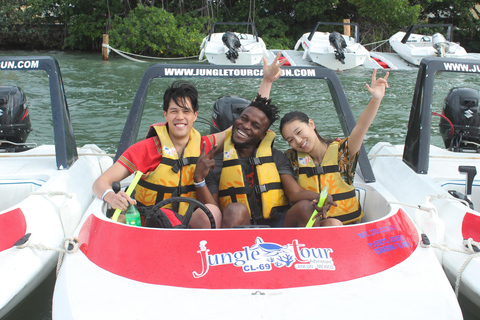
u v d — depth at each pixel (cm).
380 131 667
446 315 178
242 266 192
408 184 319
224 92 804
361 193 290
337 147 261
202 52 1414
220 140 270
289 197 259
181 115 246
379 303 179
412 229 233
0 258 229
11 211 249
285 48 2045
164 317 170
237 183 253
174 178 249
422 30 2178
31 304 262
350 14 2288
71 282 190
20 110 386
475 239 247
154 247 199
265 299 178
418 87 338
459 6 2186
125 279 190
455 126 384
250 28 2102
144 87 323
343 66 1320
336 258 199
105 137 621
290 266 193
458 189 319
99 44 1936
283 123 260
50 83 334
